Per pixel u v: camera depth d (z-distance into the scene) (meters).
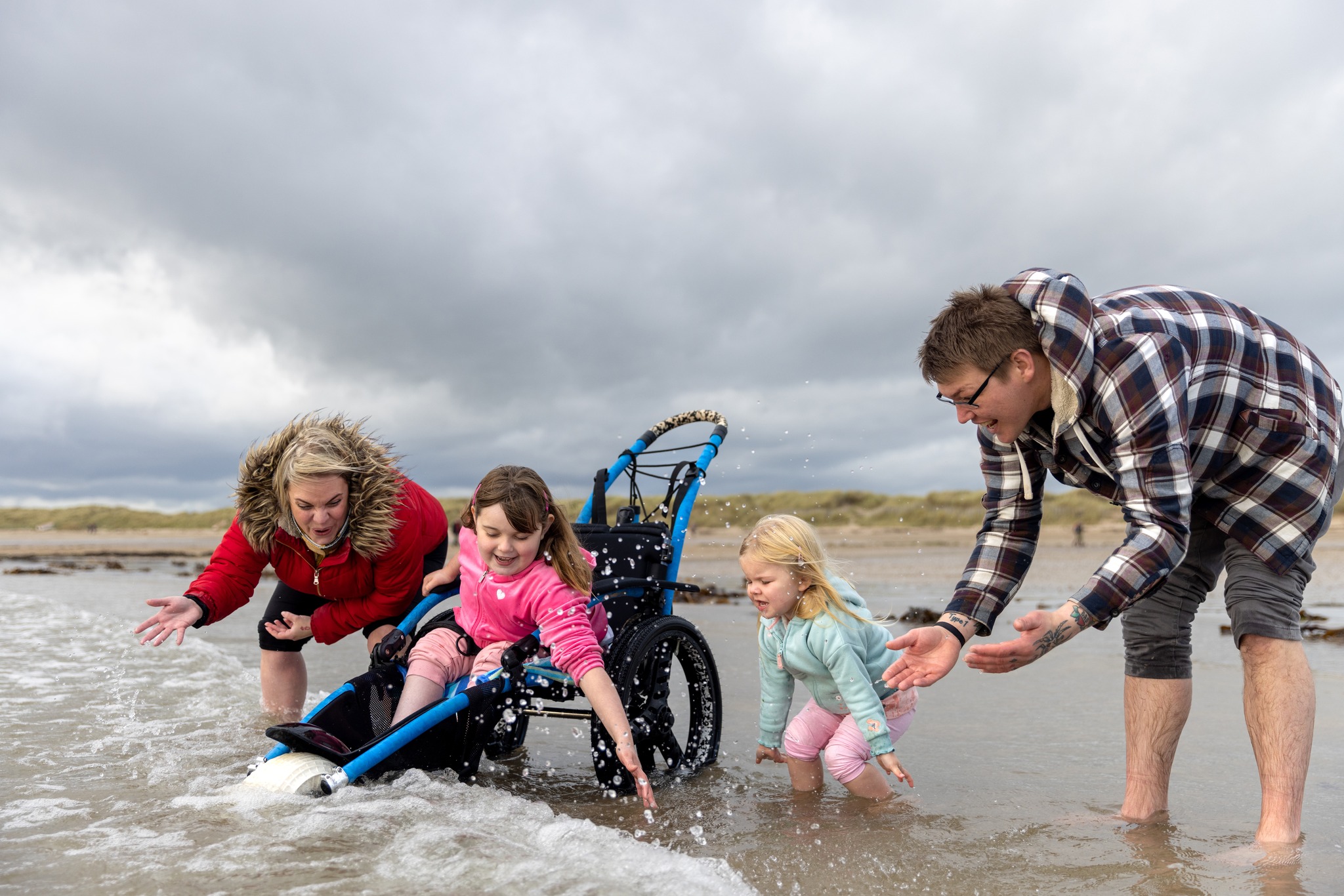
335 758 2.72
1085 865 2.27
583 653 2.86
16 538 64.06
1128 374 2.17
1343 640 6.38
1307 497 2.34
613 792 3.07
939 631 2.41
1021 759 3.46
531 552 2.95
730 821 2.71
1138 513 2.18
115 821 2.45
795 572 3.04
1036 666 5.70
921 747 3.66
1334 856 2.29
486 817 2.49
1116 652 6.24
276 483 3.31
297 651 3.98
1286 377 2.39
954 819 2.71
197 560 26.12
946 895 2.07
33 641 6.27
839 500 42.25
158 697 4.34
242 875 2.05
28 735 3.53
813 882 2.16
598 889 1.98
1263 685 2.41
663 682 3.28
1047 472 2.71
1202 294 2.50
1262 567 2.44
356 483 3.33
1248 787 3.00
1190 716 4.11
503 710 3.04
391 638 3.26
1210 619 7.77
